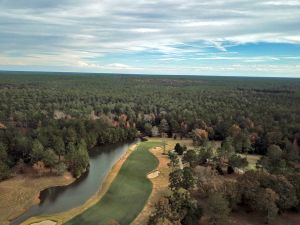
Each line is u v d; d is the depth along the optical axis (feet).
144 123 652.07
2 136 435.94
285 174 309.42
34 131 482.28
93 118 650.84
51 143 430.20
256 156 479.00
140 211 287.28
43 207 299.99
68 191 339.36
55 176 367.86
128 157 456.86
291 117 617.21
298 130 529.45
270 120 604.08
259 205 255.50
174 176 317.01
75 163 384.06
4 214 282.56
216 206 242.17
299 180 281.13
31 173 373.40
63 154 418.10
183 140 584.40
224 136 572.92
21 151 412.57
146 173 388.98
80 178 379.14
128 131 591.37
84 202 310.86
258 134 530.27
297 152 443.32
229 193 269.64
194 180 312.91
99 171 406.00
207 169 349.41
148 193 327.26
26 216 283.18
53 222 270.87
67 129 498.28
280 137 493.77
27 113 622.95
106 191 332.80
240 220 260.21
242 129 563.07
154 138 607.78
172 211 243.60
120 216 278.87
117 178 370.53
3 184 339.77
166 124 627.87
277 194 262.26
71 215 281.13
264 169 371.15
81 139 469.57
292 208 274.57
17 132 463.42
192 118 641.40
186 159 399.24
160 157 458.91
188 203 255.50
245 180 284.00
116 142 568.00
